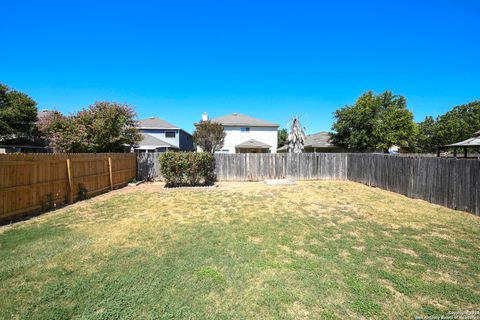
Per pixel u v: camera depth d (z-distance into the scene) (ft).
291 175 52.70
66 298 10.28
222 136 81.30
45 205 25.98
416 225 20.43
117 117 49.06
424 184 30.68
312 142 110.42
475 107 136.15
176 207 27.02
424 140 144.77
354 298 10.43
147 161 51.06
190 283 11.35
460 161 25.58
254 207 26.99
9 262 13.43
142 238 17.22
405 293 10.81
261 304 9.96
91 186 34.19
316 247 15.64
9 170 21.86
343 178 53.57
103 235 17.88
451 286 11.34
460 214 24.11
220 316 9.27
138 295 10.45
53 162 27.25
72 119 48.06
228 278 11.82
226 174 51.49
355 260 13.85
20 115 63.62
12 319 9.08
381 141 94.12
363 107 96.43
